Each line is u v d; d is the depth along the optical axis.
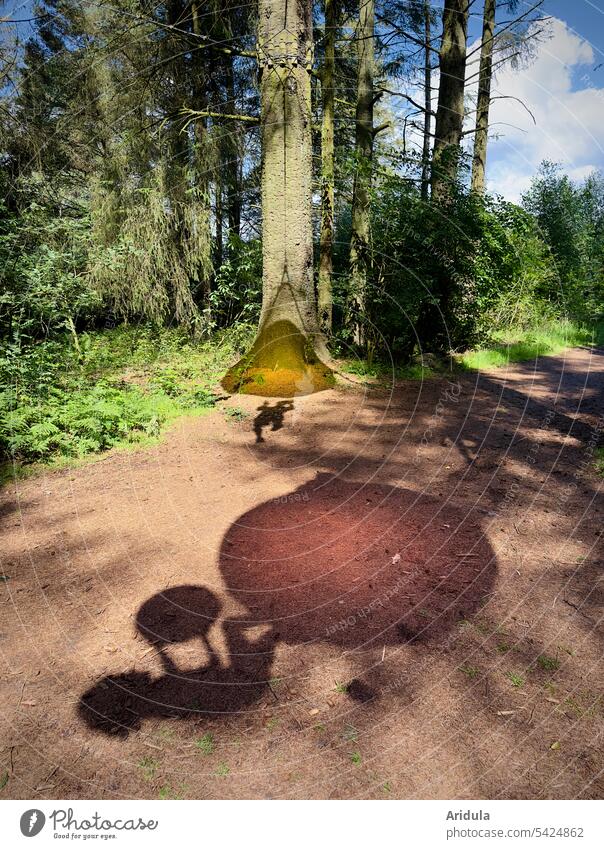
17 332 6.32
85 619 2.86
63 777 1.96
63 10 11.11
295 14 7.66
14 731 2.16
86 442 5.40
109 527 3.89
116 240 10.55
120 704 2.28
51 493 4.52
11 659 2.58
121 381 7.98
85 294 7.91
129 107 11.24
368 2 10.29
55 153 11.13
